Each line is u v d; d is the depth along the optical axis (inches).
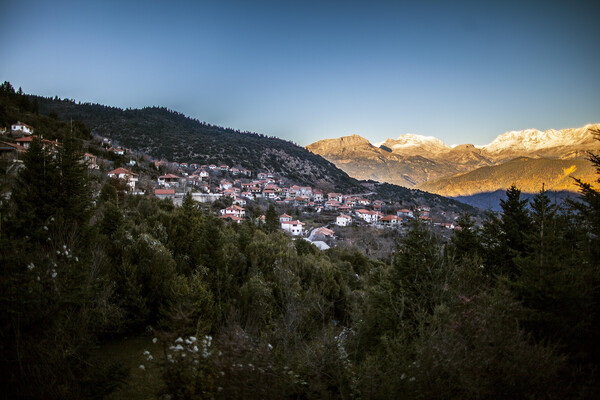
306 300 442.6
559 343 206.7
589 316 213.2
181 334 238.2
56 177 528.7
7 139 1975.9
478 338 193.9
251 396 192.4
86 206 575.2
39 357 200.8
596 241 289.6
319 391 226.1
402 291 366.0
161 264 592.1
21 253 232.2
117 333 520.1
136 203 1312.7
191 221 914.1
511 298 227.0
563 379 184.4
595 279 233.3
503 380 174.2
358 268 1338.6
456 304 304.0
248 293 625.0
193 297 503.2
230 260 846.5
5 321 192.9
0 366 183.9
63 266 266.8
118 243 601.6
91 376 219.3
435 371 191.5
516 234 515.2
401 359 243.8
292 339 355.3
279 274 680.4
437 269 370.6
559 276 230.4
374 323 404.2
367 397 208.4
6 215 305.6
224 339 219.6
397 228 2800.2
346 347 363.6
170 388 205.0
